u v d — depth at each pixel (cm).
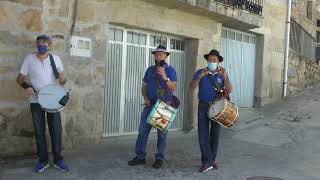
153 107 718
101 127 930
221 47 1402
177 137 1083
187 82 1199
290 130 1162
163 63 747
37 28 799
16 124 780
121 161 788
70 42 862
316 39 2398
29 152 797
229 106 709
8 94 770
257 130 1159
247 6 1320
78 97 882
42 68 695
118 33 1006
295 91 1778
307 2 2295
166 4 1048
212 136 755
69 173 698
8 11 765
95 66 911
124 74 1023
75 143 882
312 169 791
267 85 1581
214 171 748
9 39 767
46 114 717
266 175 739
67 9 849
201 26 1202
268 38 1574
